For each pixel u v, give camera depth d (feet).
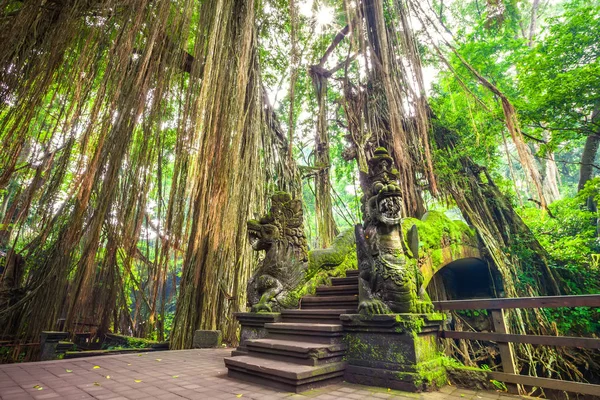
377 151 14.57
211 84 13.20
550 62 27.22
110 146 12.17
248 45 13.92
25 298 24.03
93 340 28.37
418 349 10.84
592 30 25.94
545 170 47.60
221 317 22.04
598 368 20.33
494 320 11.65
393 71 20.16
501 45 31.58
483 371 11.14
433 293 24.12
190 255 22.26
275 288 16.46
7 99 12.69
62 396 9.22
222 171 13.76
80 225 11.66
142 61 11.79
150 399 9.07
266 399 9.22
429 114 28.35
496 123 28.30
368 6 22.89
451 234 22.58
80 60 12.37
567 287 24.75
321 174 32.89
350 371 11.69
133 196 13.00
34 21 13.25
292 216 18.11
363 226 14.12
